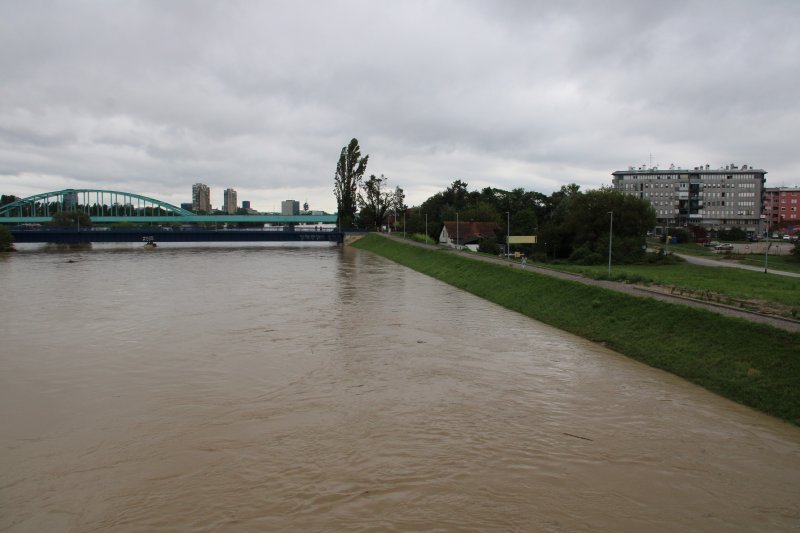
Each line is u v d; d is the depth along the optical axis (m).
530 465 13.31
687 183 140.12
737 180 138.88
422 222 111.06
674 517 11.16
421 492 12.02
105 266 63.44
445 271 52.88
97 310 33.19
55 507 11.42
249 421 15.85
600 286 32.44
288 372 20.45
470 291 42.47
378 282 48.38
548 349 24.38
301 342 24.98
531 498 11.84
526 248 83.25
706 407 17.25
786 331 19.00
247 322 29.45
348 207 120.62
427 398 17.80
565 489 12.22
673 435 15.09
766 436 15.04
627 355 23.45
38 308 33.97
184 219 149.25
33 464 13.30
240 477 12.62
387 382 19.34
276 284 46.19
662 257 68.12
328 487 12.21
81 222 144.88
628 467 13.25
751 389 17.70
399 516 11.12
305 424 15.64
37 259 73.94
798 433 15.23
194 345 24.47
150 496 11.84
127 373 20.44
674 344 22.33
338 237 112.00
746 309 24.45
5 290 42.09
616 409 17.00
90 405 17.19
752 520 11.09
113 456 13.70
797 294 34.88
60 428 15.45
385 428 15.40
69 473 12.85
